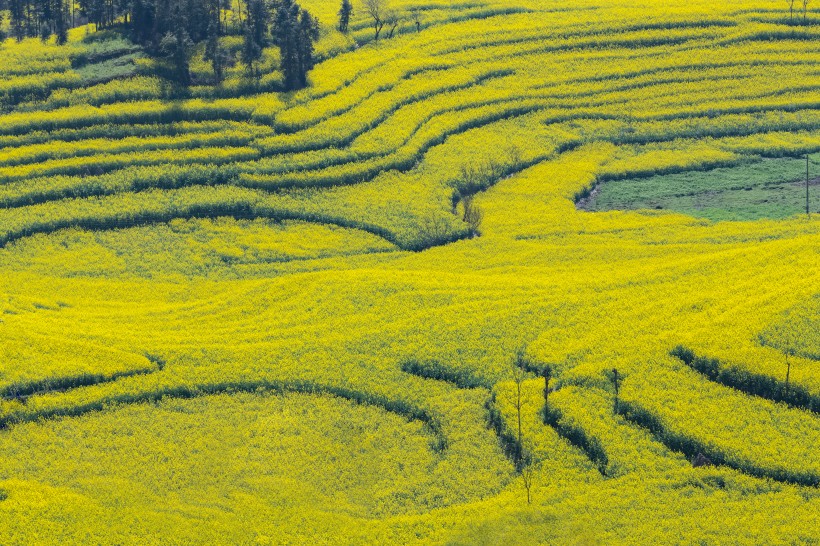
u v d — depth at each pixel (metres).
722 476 77.94
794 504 74.50
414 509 77.88
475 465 82.19
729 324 94.38
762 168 142.75
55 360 94.94
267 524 75.19
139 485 80.12
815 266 104.31
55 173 133.62
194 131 143.00
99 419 89.19
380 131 146.62
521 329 98.38
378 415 89.44
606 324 97.75
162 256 123.25
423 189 136.00
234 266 121.25
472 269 116.50
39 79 147.38
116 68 151.50
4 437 86.50
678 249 117.94
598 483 78.38
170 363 96.06
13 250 122.94
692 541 70.88
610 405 86.44
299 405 90.88
